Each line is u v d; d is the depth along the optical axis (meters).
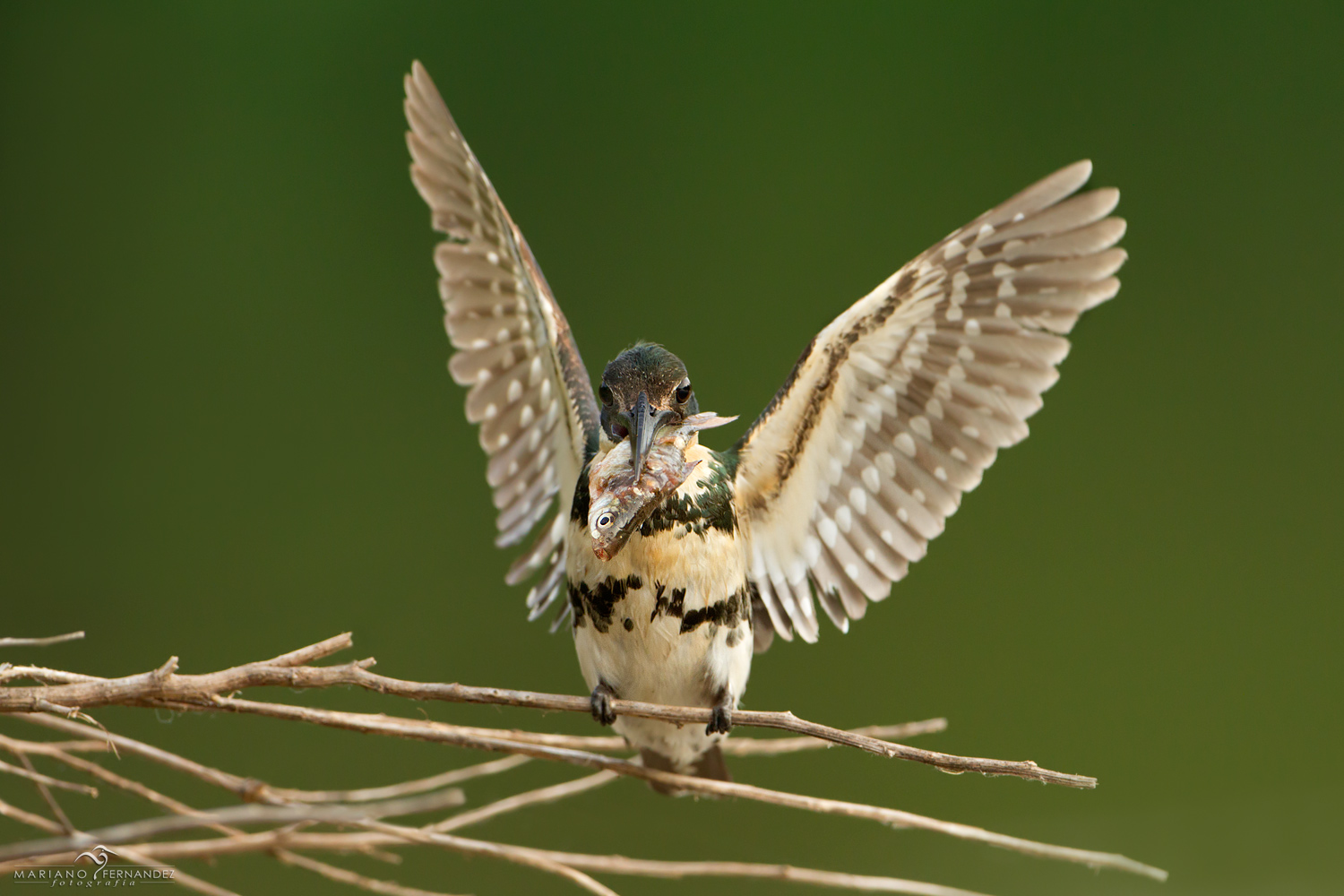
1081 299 4.14
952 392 4.16
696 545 4.14
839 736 4.09
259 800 4.07
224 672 4.07
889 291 4.15
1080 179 4.12
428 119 4.20
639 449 4.14
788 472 4.17
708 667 4.15
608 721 4.12
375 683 4.07
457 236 4.21
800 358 4.16
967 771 4.08
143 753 4.07
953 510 4.16
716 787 4.09
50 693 4.06
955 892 4.09
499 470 4.21
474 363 4.21
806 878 4.10
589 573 4.15
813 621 4.18
